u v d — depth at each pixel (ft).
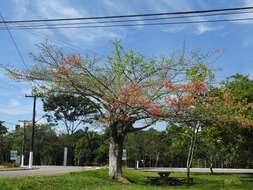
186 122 94.22
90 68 89.10
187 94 89.25
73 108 255.50
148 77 91.56
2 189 58.18
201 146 177.27
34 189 63.41
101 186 74.02
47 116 262.88
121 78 91.15
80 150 270.67
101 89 89.45
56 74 87.76
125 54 91.35
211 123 96.07
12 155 217.97
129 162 300.40
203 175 167.02
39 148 293.23
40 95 93.25
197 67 92.99
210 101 90.43
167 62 98.63
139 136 292.81
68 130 278.05
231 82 119.65
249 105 97.09
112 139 94.79
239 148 131.44
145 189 73.61
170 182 103.45
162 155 311.06
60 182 72.13
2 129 293.02
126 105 88.38
